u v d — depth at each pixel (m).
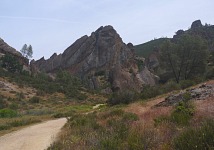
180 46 65.19
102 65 131.88
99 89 104.75
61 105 63.81
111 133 10.78
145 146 7.98
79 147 9.61
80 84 108.94
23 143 14.55
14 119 30.67
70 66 143.88
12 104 54.00
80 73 133.50
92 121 17.36
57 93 81.69
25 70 107.19
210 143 6.45
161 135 9.08
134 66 128.38
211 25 189.00
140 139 8.61
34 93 75.69
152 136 8.94
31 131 19.91
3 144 15.03
